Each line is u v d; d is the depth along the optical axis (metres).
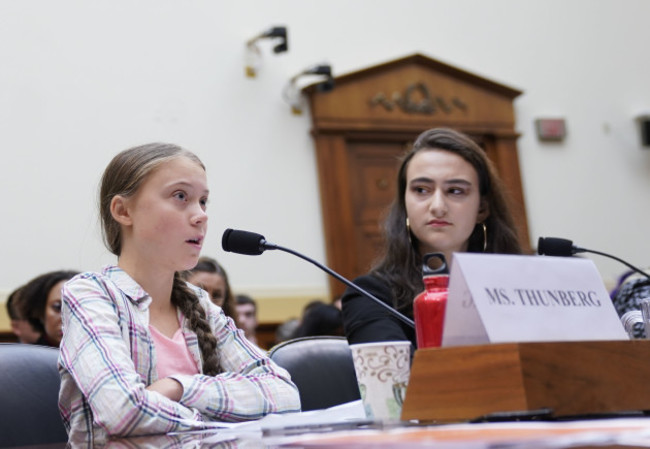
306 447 0.84
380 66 6.66
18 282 5.23
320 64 6.19
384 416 1.18
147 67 5.86
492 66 7.17
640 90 7.61
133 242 1.68
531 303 1.12
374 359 1.19
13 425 1.55
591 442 0.72
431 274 1.19
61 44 5.62
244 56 6.21
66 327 1.56
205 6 6.14
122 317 1.60
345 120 6.50
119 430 1.41
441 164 2.04
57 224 5.39
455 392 1.06
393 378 1.18
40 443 1.58
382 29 6.80
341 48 6.63
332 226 6.27
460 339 1.09
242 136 6.12
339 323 4.16
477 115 6.99
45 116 5.48
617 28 7.65
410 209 2.06
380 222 2.26
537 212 7.07
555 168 7.21
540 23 7.40
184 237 1.65
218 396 1.55
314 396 1.95
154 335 1.67
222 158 6.02
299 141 6.35
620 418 1.06
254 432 1.13
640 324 1.74
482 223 2.20
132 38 5.85
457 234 2.03
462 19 7.13
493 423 0.96
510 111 7.12
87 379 1.46
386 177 6.70
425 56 6.82
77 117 5.58
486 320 1.07
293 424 1.17
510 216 2.21
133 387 1.43
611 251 7.23
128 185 1.66
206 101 6.03
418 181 2.04
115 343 1.51
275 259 6.05
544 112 7.29
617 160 7.42
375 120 6.62
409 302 2.05
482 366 1.05
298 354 1.99
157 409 1.42
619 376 1.12
